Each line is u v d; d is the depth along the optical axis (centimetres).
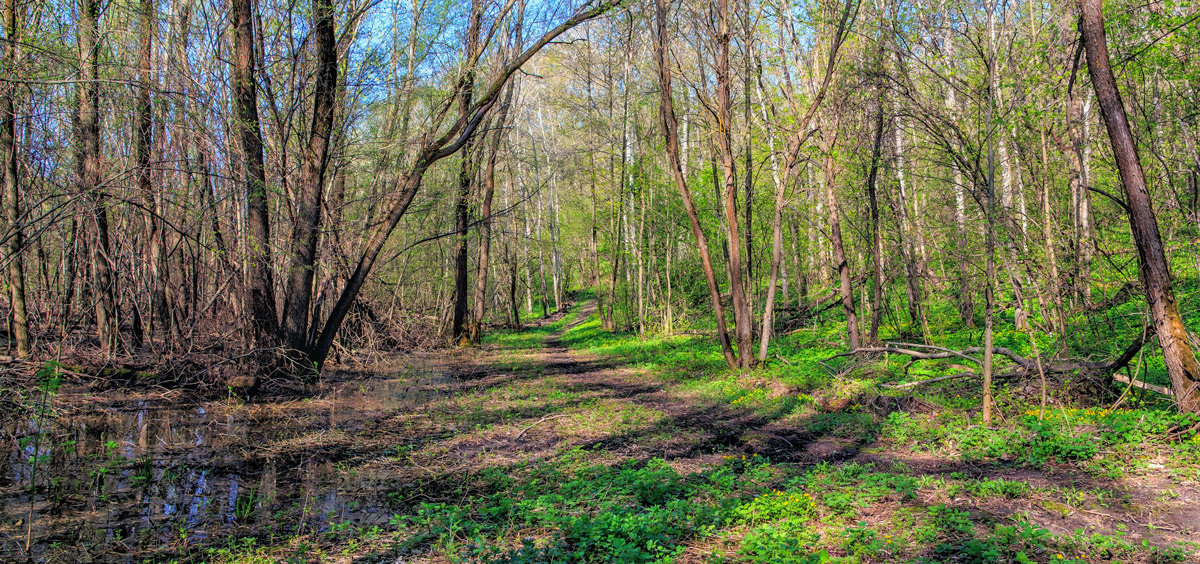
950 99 1418
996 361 1223
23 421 916
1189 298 1270
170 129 1247
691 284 2919
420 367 1898
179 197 1235
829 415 1029
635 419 1073
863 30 1380
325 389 1348
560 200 4281
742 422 1048
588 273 5206
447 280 2923
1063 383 976
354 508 648
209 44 1327
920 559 477
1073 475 666
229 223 1327
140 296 1361
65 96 1070
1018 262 1070
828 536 529
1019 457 730
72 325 1289
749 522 564
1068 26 1063
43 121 1039
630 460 800
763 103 1658
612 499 639
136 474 741
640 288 2598
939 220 1406
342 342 1833
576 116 3017
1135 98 1162
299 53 1344
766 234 2397
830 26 1445
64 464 764
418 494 693
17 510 618
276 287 1482
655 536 527
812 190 2119
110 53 1122
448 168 2208
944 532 525
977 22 1187
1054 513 557
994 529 518
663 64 1475
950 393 1079
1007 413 903
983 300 1583
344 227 1530
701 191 2278
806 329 2200
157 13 1195
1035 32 1109
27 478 709
